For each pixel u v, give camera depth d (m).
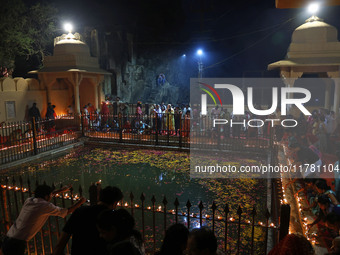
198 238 2.54
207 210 8.44
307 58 15.60
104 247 3.19
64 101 20.94
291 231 5.75
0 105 16.36
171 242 2.66
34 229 4.13
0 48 20.17
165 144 16.28
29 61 25.00
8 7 19.92
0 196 5.47
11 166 12.91
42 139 15.34
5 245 4.06
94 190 4.72
